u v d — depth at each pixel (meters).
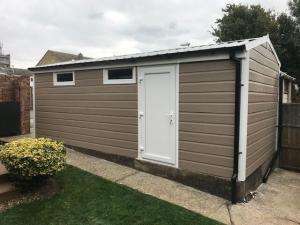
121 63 7.07
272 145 8.04
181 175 6.20
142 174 6.69
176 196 5.56
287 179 7.32
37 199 5.16
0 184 5.41
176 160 6.27
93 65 7.73
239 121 5.38
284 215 5.05
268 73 7.15
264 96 6.85
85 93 8.14
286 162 8.32
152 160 6.70
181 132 6.16
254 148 6.19
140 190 5.76
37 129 9.90
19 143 5.34
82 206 4.95
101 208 4.89
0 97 12.09
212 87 5.66
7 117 11.44
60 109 8.95
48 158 5.15
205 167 5.85
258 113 6.39
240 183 5.43
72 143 8.66
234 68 5.38
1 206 4.87
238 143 5.40
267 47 6.89
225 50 5.30
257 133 6.39
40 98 9.66
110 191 5.57
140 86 6.81
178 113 6.18
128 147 7.20
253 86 5.90
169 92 6.30
